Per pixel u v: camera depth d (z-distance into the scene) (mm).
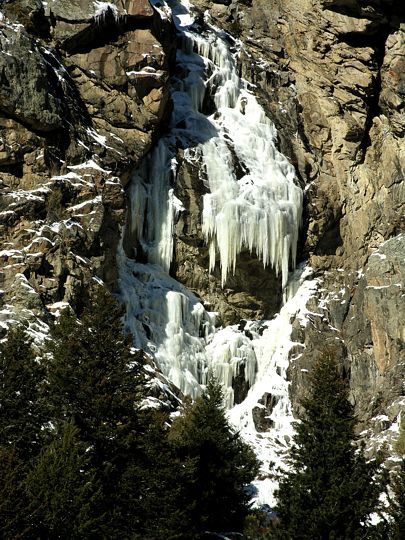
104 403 55625
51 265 72188
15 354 56250
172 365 79500
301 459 59469
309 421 60844
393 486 59281
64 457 50906
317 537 56875
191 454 61469
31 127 75312
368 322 86625
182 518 57031
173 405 73875
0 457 50125
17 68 74812
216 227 84500
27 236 72188
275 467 77250
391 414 81000
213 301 85875
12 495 48625
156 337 79688
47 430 54469
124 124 81688
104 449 55875
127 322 77938
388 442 78688
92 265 75062
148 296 80562
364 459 59719
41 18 80750
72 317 58469
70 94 79375
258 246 85562
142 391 58688
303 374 84562
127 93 82250
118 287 78500
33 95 75062
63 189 75125
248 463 64375
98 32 82125
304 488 57938
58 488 49938
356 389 85188
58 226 73875
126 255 82250
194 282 85188
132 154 81312
